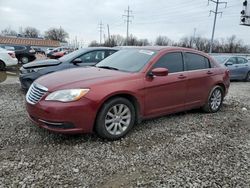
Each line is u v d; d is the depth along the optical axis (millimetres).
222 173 3506
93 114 4105
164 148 4184
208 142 4523
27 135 4406
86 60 8070
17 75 12930
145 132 4824
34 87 4391
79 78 4336
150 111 4875
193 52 5859
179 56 5488
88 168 3479
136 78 4609
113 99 4305
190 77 5527
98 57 8297
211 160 3859
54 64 7703
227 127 5383
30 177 3205
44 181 3143
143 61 4992
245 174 3508
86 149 4008
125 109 4488
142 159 3791
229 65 13414
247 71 13961
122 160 3732
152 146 4234
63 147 4035
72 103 3945
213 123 5590
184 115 6066
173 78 5164
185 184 3219
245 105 7477
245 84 12914
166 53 5230
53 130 4004
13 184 3057
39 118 4090
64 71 4914
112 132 4363
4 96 7262
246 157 4012
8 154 3746
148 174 3410
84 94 4023
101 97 4121
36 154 3779
